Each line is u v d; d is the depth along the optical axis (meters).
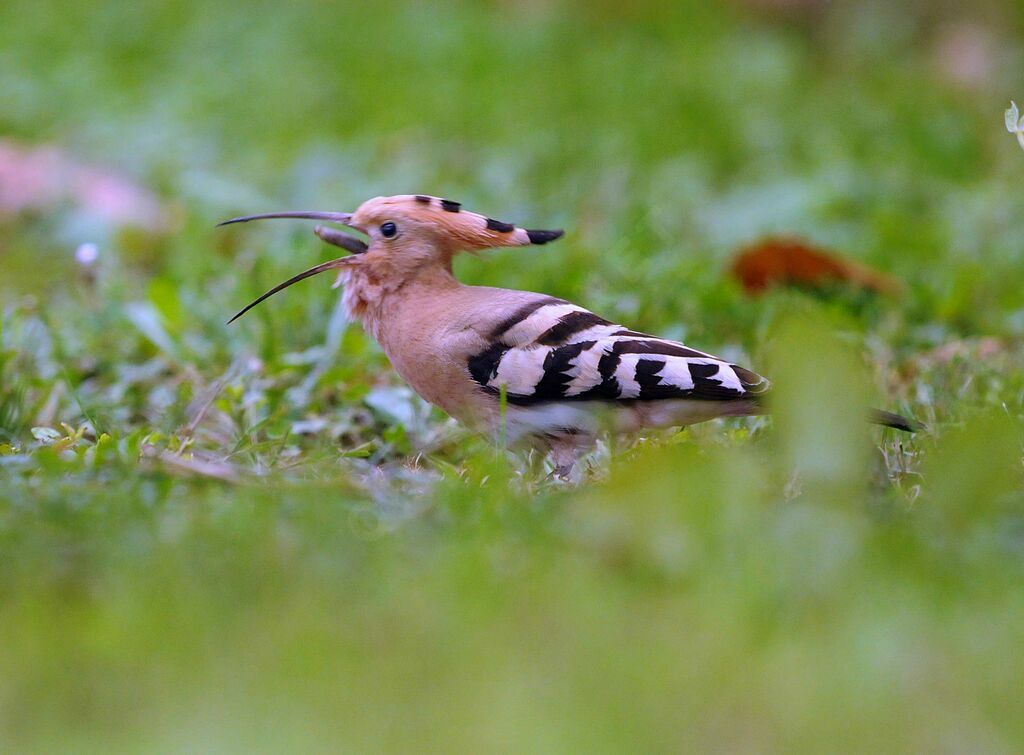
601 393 9.32
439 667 6.44
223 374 11.80
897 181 18.81
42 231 16.84
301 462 9.77
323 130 21.19
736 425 10.66
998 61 24.39
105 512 7.96
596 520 7.66
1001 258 15.88
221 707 6.14
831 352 7.98
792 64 24.47
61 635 6.79
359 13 27.52
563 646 6.62
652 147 20.33
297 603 6.98
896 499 8.52
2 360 11.41
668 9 27.89
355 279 10.25
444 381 9.77
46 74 23.02
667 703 6.15
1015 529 7.94
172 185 18.30
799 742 5.88
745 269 14.64
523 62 24.91
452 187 18.05
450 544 7.66
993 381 11.62
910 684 6.26
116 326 13.41
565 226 15.89
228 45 25.33
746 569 7.23
